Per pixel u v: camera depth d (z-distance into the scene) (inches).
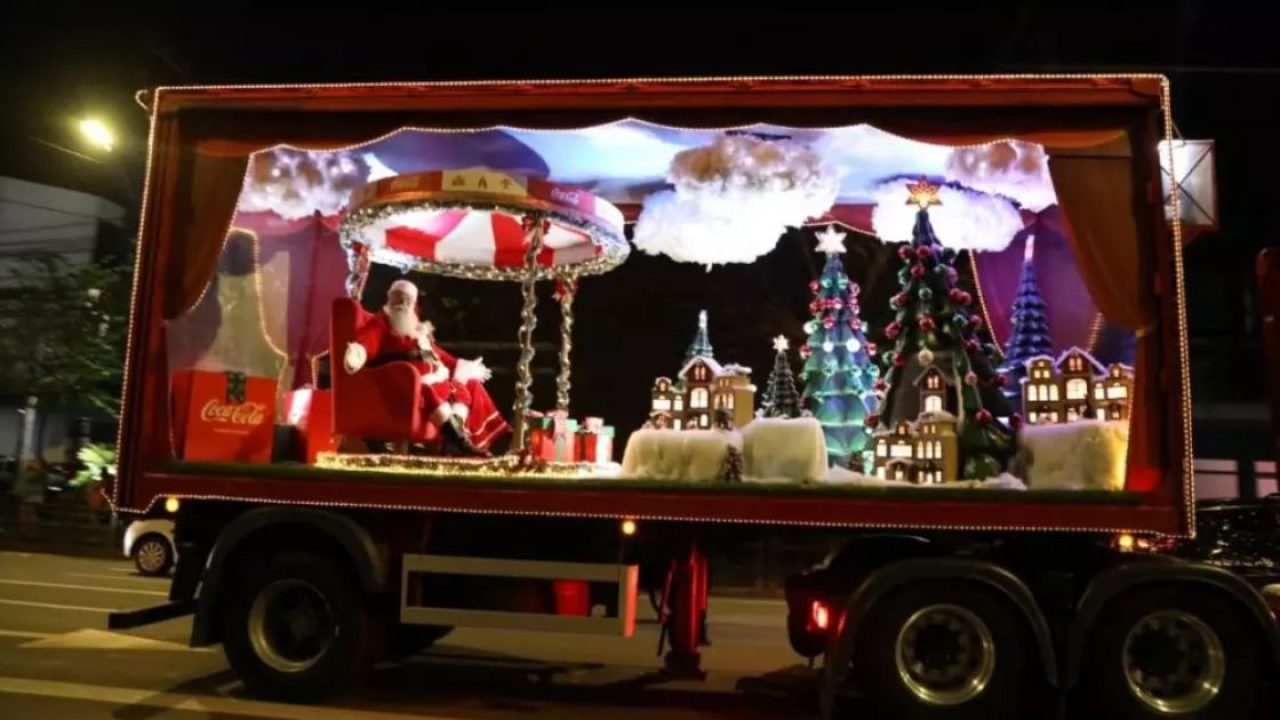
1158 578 224.5
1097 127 237.5
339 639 254.7
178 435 272.7
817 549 311.9
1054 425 248.5
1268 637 221.9
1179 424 224.4
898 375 281.7
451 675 303.0
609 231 306.3
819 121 248.2
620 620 245.4
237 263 314.3
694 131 282.4
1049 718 248.2
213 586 256.4
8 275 932.6
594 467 284.4
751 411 287.9
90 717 238.1
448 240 351.9
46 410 1013.8
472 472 263.4
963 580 229.9
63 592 475.5
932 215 315.6
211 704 253.0
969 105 242.4
